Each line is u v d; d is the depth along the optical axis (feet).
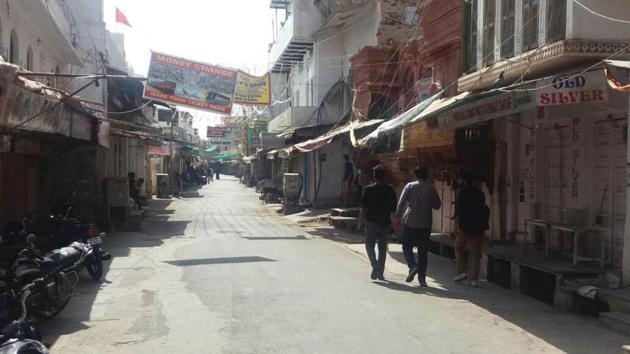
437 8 45.75
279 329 22.30
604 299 24.41
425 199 31.37
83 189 58.23
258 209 95.25
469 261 36.32
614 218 28.84
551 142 34.73
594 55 26.40
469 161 39.14
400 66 63.41
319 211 81.05
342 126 73.31
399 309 25.70
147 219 75.10
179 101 49.85
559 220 33.68
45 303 23.27
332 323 23.17
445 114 34.63
